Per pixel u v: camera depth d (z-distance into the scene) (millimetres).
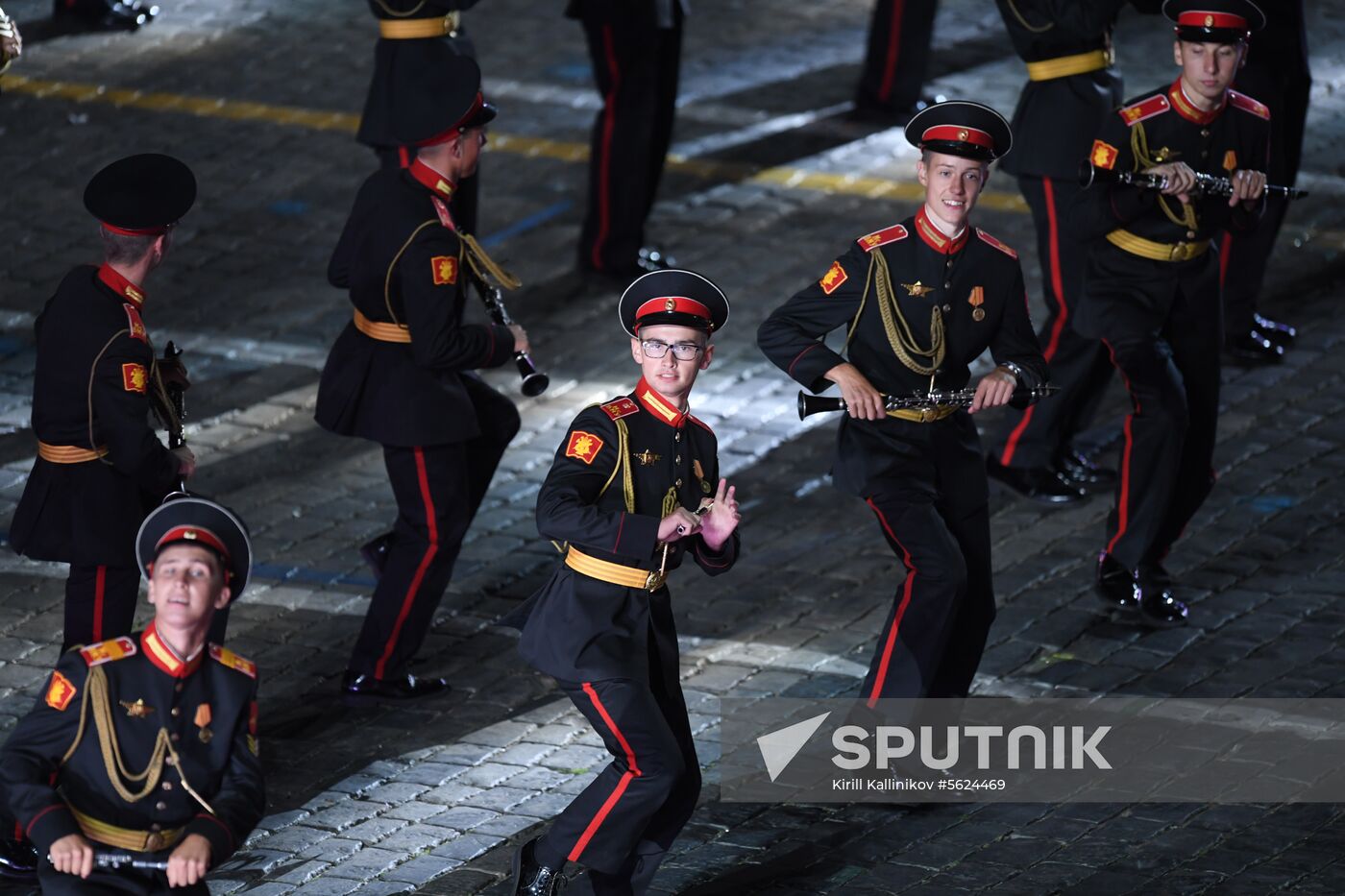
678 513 24188
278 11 63281
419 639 32125
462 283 31141
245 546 21359
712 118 56625
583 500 24656
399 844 27797
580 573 25000
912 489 28781
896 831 28156
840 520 38656
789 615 35031
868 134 56031
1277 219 43219
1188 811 28312
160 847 21031
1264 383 43344
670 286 24891
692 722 31406
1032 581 35906
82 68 57719
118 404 27125
